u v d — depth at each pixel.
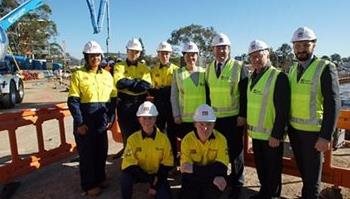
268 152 4.25
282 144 4.23
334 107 3.70
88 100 4.83
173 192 5.00
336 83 3.73
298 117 4.01
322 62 3.83
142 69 5.36
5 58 16.86
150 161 4.44
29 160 5.60
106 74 5.02
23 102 18.61
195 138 4.23
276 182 4.32
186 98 4.88
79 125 4.71
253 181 5.36
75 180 5.52
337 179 4.59
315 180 4.03
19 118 5.42
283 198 4.74
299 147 4.09
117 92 5.24
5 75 15.62
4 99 15.34
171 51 5.62
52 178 5.64
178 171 5.61
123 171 4.39
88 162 4.90
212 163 4.20
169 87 5.50
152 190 4.36
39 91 25.86
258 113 4.24
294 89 4.04
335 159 6.31
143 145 4.39
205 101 4.88
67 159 6.50
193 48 4.83
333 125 3.72
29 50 69.38
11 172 5.26
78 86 4.77
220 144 4.20
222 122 4.64
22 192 5.16
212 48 4.66
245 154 5.41
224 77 4.56
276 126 4.06
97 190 4.98
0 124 5.10
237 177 4.73
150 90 5.33
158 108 5.37
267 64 4.23
